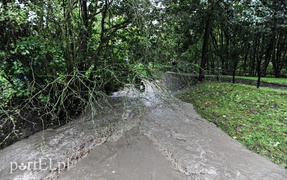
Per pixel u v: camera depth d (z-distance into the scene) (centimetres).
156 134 415
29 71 392
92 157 336
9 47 360
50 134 408
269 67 1148
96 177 288
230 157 330
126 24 521
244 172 293
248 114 478
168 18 529
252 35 720
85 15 511
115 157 337
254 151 342
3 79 388
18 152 340
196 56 1195
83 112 511
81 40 474
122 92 750
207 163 316
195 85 862
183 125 461
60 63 409
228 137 397
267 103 520
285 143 346
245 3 640
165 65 516
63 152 343
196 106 603
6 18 307
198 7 700
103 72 531
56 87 412
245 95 610
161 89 497
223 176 286
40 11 347
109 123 459
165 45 511
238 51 826
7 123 427
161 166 312
